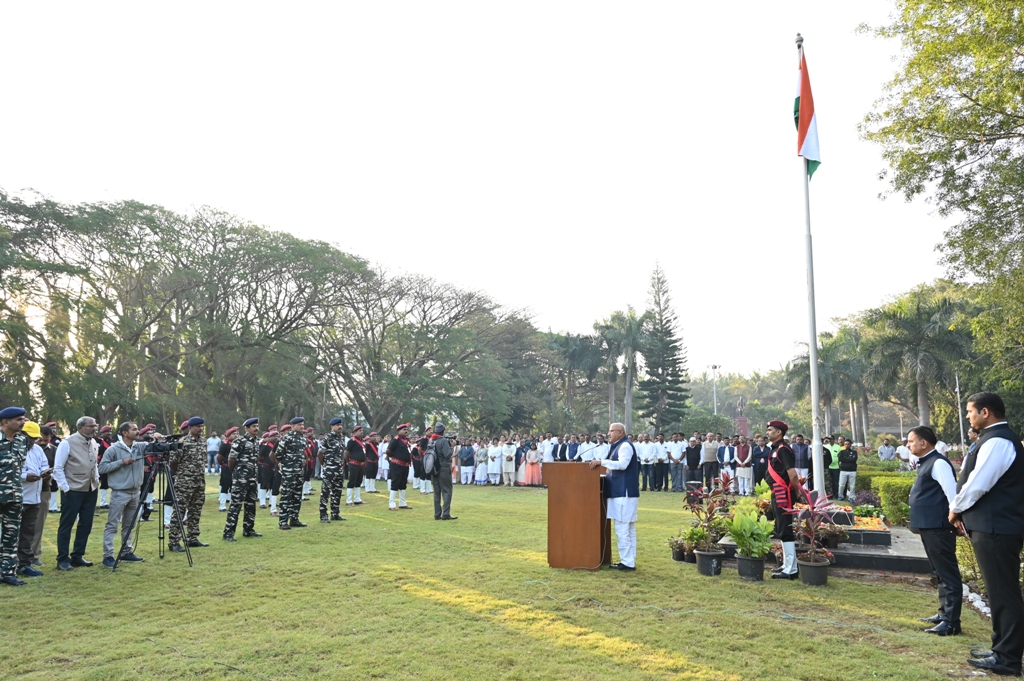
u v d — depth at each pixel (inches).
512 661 194.1
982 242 482.9
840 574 311.1
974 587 292.0
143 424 1234.6
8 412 299.4
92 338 1135.6
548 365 2212.1
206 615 244.5
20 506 299.4
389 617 239.0
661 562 343.6
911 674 184.2
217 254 1309.1
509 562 339.0
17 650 206.8
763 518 307.9
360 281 1488.7
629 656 197.5
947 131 449.4
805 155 487.2
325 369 1520.7
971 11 417.1
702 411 2684.5
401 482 598.5
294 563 337.4
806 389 1845.5
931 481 234.4
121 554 341.7
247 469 425.4
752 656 198.4
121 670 188.4
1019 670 183.5
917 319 1402.6
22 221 1163.3
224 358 1379.2
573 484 326.6
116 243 1190.3
